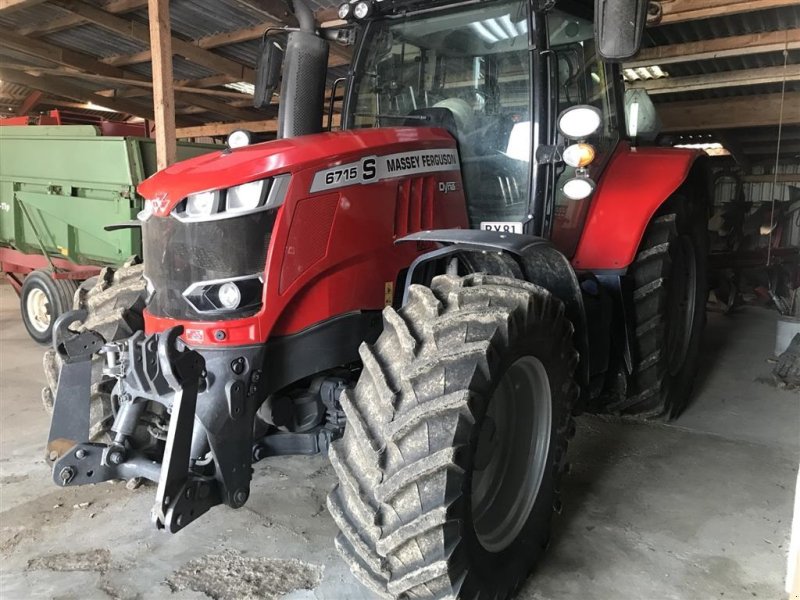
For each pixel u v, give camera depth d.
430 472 1.71
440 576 1.73
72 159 5.09
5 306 7.23
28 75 8.62
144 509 2.73
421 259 2.18
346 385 2.32
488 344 1.82
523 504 2.19
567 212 2.95
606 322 2.92
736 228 8.41
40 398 4.10
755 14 5.50
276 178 2.02
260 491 2.86
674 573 2.26
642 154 3.35
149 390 2.08
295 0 2.94
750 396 4.15
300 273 2.08
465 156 2.79
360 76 3.06
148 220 2.17
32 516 2.67
